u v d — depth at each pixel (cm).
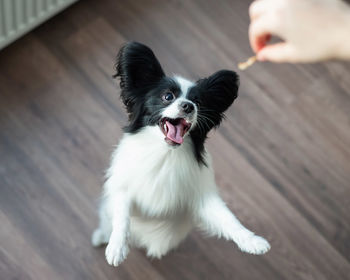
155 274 252
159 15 311
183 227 215
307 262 264
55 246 247
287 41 106
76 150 268
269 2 101
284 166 283
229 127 286
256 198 273
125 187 191
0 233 244
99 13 304
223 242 264
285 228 270
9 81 276
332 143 295
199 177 188
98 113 279
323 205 278
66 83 282
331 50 100
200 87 178
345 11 96
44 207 253
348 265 266
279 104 299
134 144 184
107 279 246
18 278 238
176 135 170
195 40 308
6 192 253
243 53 310
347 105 307
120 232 179
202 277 255
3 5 242
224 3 321
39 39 289
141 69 175
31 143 265
